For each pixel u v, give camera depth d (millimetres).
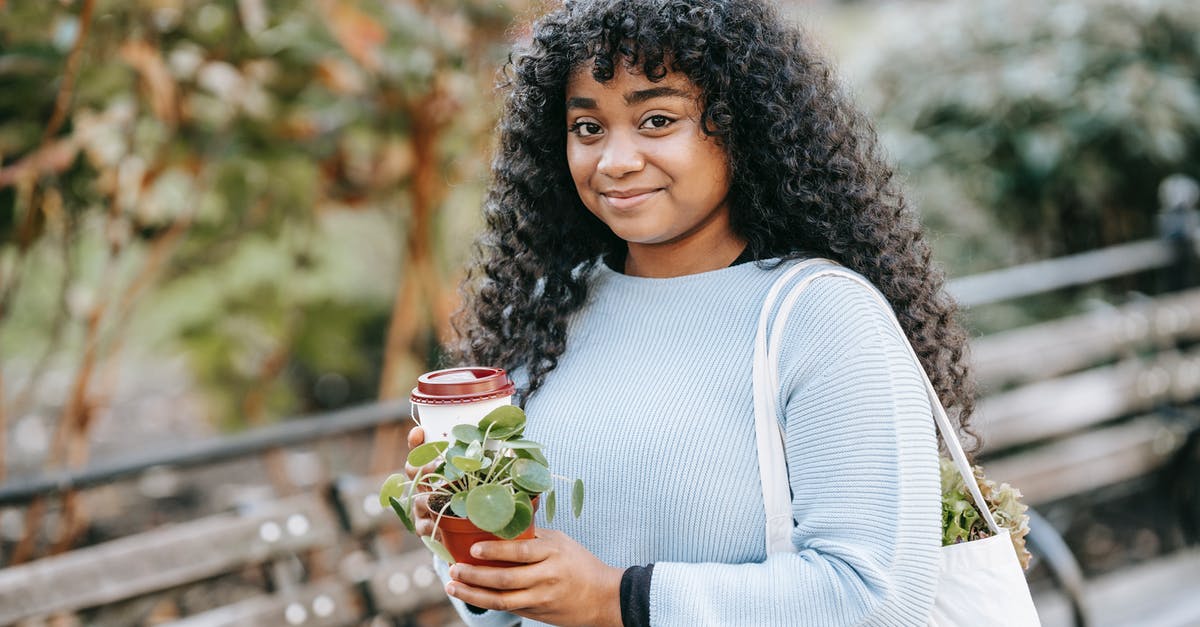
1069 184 4020
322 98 3043
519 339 1421
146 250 3322
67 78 2459
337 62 2902
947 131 4176
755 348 1199
